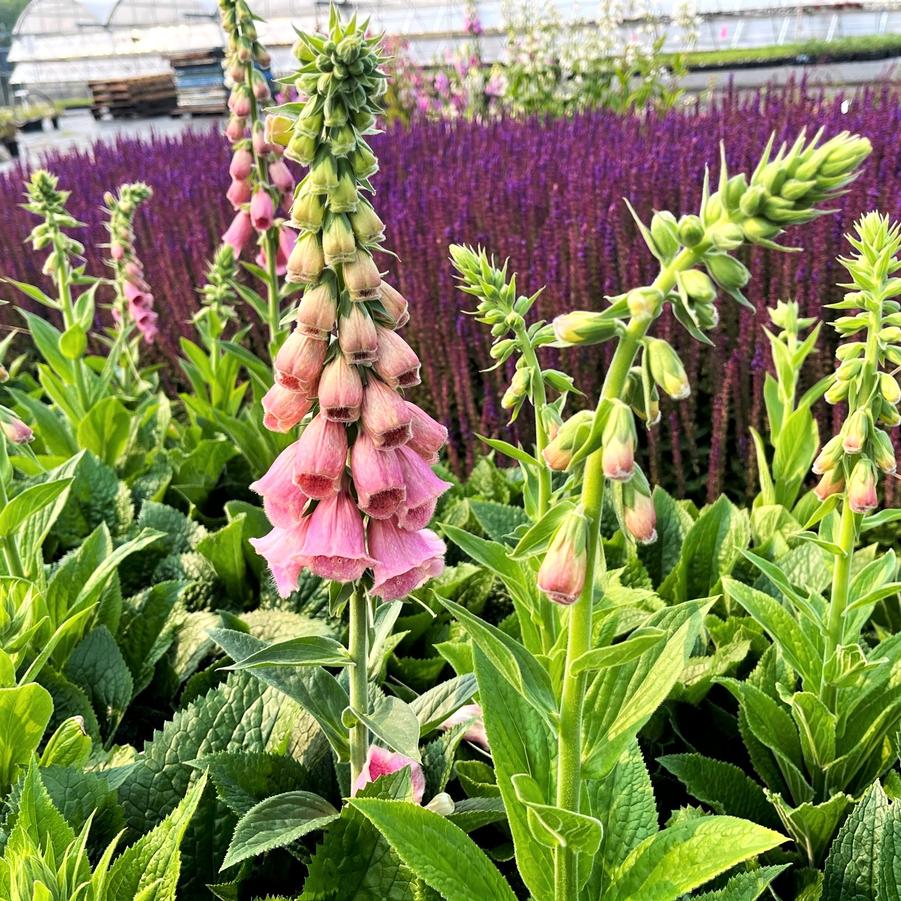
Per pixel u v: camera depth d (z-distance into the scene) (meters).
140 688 2.77
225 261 4.42
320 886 1.80
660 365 1.11
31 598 2.39
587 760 1.49
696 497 4.47
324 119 1.54
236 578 3.32
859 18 16.23
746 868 2.12
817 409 4.19
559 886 1.48
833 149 1.00
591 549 1.28
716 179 5.18
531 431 4.34
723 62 16.86
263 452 3.93
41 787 1.77
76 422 4.37
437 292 5.00
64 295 4.20
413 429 1.72
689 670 2.63
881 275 1.85
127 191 4.71
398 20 17.62
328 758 2.30
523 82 11.16
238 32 3.75
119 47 26.61
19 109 27.70
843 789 2.35
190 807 1.74
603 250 4.69
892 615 2.98
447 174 6.47
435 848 1.50
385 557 1.69
